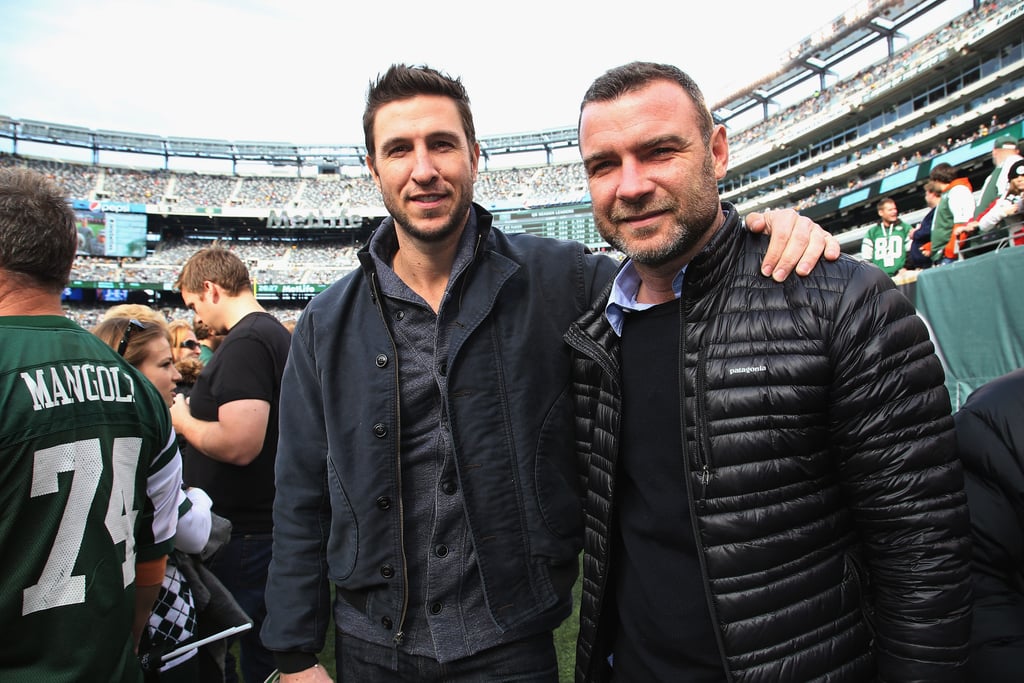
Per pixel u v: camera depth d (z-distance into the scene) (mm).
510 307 1457
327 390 1438
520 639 1359
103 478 1218
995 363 2881
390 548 1374
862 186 21281
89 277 30250
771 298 1156
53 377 1174
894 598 1064
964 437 1229
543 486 1396
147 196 35469
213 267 2441
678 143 1158
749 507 1132
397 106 1355
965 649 1023
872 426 1071
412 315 1439
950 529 1040
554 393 1451
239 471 2215
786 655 1104
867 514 1104
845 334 1082
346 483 1401
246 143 38688
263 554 2238
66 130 35812
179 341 3988
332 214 35688
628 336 1343
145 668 1554
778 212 1246
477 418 1371
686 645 1195
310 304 1581
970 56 19297
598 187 1238
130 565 1294
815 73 28641
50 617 1103
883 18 24531
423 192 1355
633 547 1294
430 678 1353
